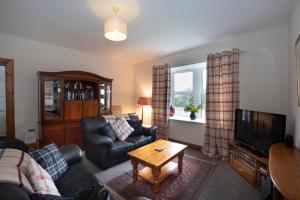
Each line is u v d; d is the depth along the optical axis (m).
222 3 1.90
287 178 1.09
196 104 3.89
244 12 2.10
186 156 3.11
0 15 2.19
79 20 2.32
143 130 3.41
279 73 2.50
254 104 2.74
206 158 3.02
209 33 2.76
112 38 1.96
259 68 2.68
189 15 2.17
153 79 4.29
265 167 2.02
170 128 4.07
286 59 2.44
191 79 3.98
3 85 3.09
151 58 4.51
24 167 1.17
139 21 2.33
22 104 3.13
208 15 2.17
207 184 2.13
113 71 4.60
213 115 3.13
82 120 2.95
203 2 1.87
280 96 2.50
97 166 2.60
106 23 1.79
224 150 2.95
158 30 2.64
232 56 2.86
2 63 2.89
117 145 2.69
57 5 1.94
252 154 2.16
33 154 1.49
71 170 1.68
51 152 1.60
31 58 3.20
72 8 2.01
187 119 3.81
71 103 3.39
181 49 3.64
